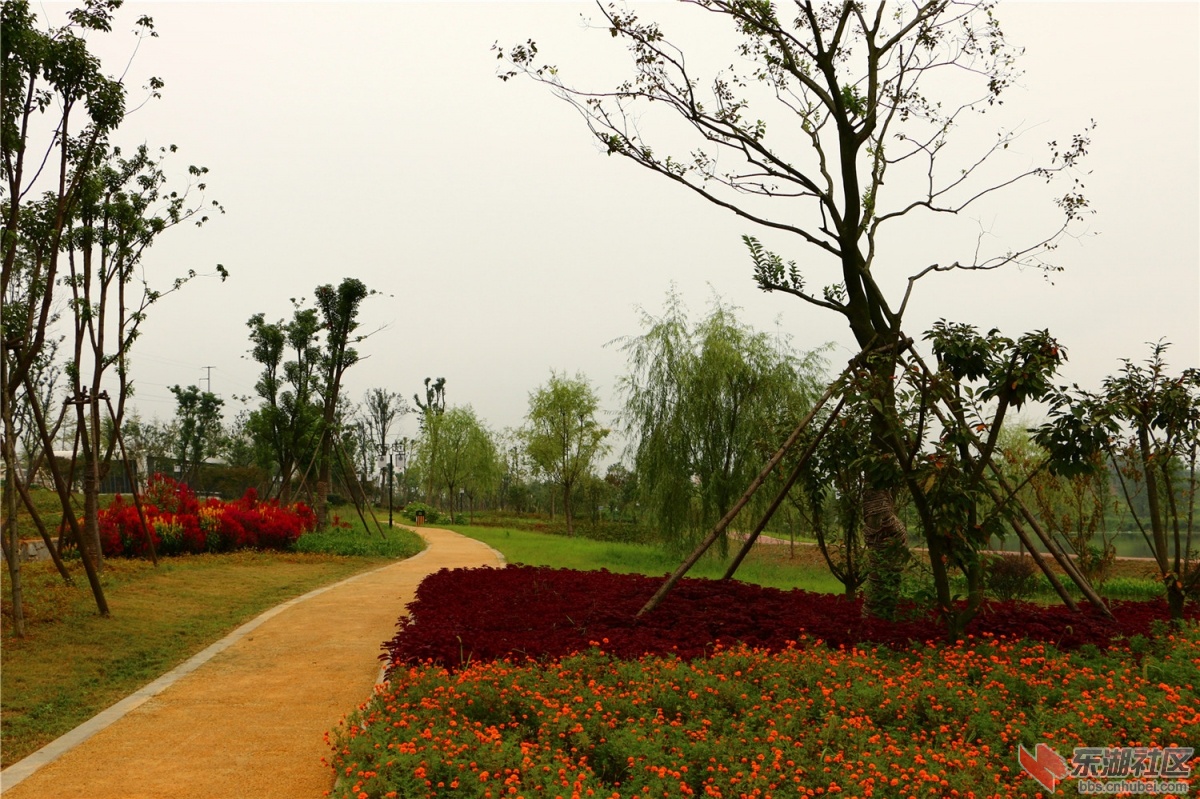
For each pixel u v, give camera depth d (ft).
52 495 73.82
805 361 63.05
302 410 81.30
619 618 26.73
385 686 19.81
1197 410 27.73
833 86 29.30
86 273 40.11
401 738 15.30
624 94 30.83
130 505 56.24
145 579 42.32
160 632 30.30
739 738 15.11
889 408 24.84
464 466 156.76
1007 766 14.33
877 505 28.81
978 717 16.06
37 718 20.47
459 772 13.69
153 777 16.21
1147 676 19.20
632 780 13.62
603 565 62.13
